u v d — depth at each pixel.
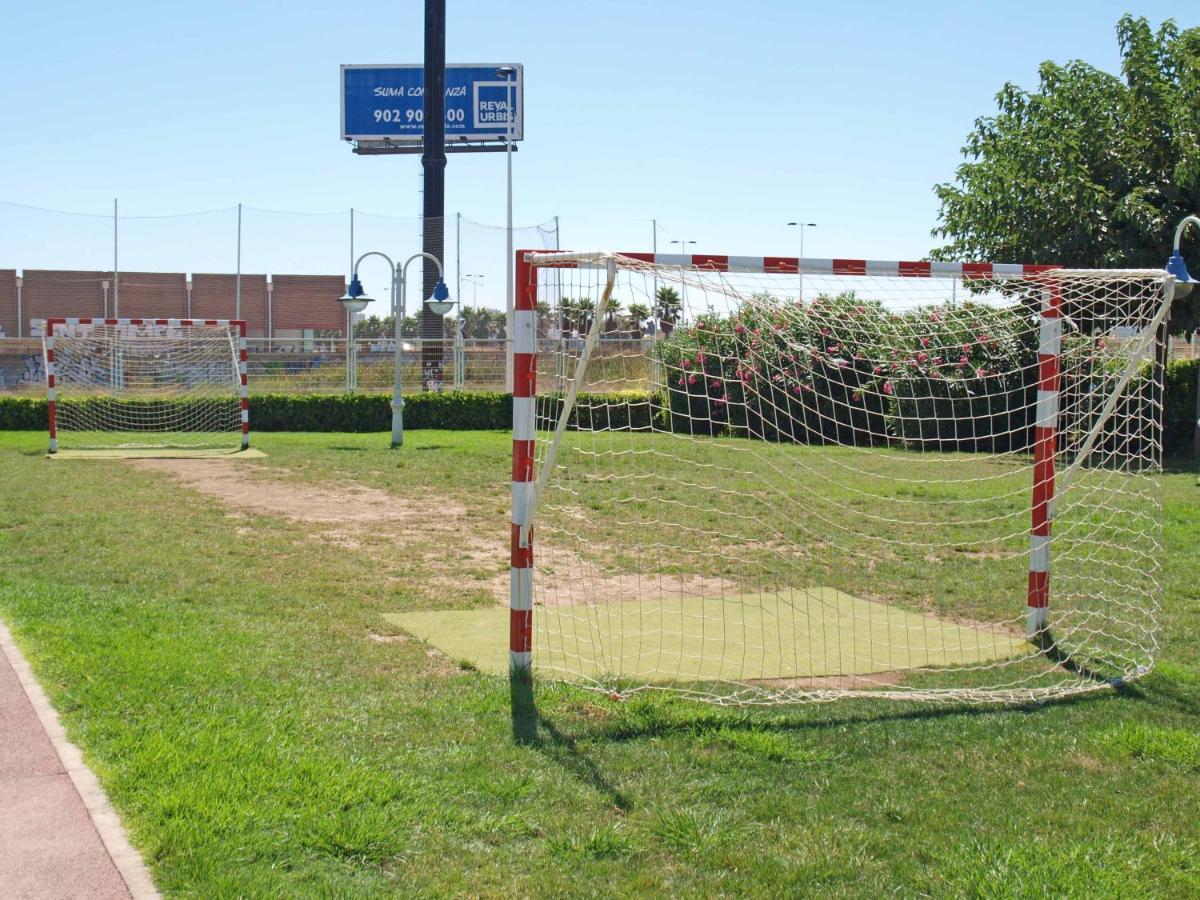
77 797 4.26
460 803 4.38
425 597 8.27
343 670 6.15
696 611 8.09
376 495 13.88
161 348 25.02
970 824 4.32
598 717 5.49
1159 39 19.16
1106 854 4.04
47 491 13.51
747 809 4.42
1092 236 18.66
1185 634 7.37
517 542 6.12
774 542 10.88
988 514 12.63
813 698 5.94
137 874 3.69
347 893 3.61
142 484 14.48
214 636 6.68
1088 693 6.13
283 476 15.77
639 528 11.54
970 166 20.19
